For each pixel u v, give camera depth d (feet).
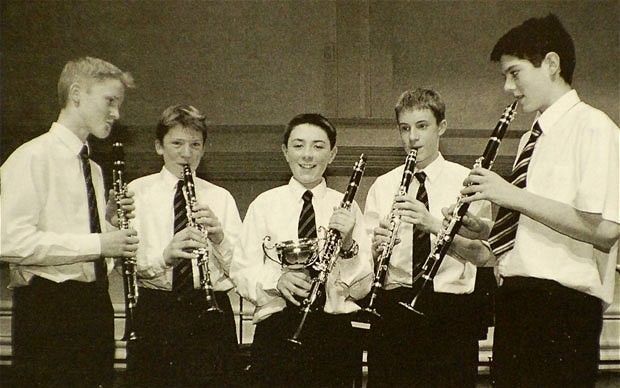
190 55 13.64
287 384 10.08
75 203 10.47
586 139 8.95
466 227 10.14
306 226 10.53
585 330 8.80
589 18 13.58
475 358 10.53
